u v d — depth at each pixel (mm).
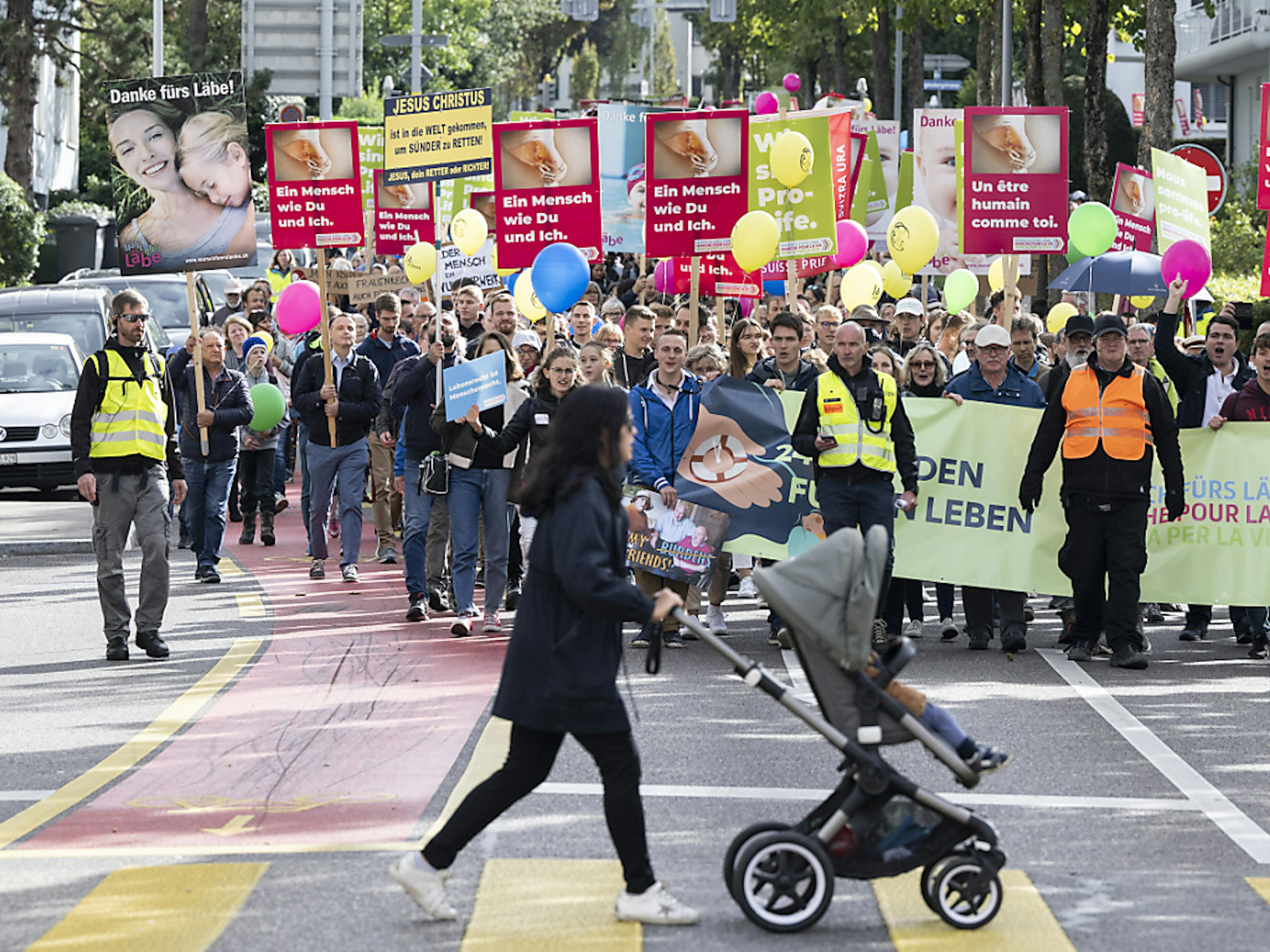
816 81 158250
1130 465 27219
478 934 14359
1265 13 104875
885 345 32812
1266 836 17688
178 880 15766
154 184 38438
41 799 18859
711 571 29891
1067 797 19172
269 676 25703
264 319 49094
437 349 30828
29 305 57656
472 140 36000
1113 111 119750
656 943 14227
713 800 18672
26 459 49500
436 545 31391
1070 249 45312
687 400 29547
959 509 30031
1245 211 78938
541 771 14859
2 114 113688
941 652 28938
